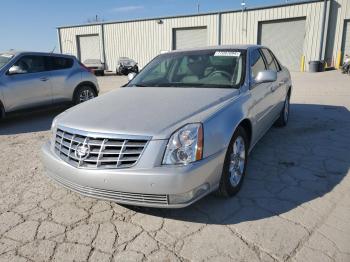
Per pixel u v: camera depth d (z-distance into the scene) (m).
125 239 2.72
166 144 2.63
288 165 4.19
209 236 2.72
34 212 3.18
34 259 2.50
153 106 3.17
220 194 3.24
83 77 8.50
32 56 7.50
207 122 2.83
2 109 6.88
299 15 23.33
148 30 30.27
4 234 2.83
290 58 24.56
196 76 4.07
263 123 4.36
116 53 32.75
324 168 4.06
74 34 34.97
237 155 3.37
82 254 2.55
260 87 4.16
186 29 28.58
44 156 3.17
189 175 2.59
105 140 2.72
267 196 3.36
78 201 3.38
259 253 2.48
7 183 3.88
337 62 22.84
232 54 4.25
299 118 6.91
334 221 2.87
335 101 9.02
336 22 22.55
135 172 2.60
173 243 2.65
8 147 5.42
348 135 5.48
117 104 3.35
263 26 25.20
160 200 2.64
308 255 2.44
